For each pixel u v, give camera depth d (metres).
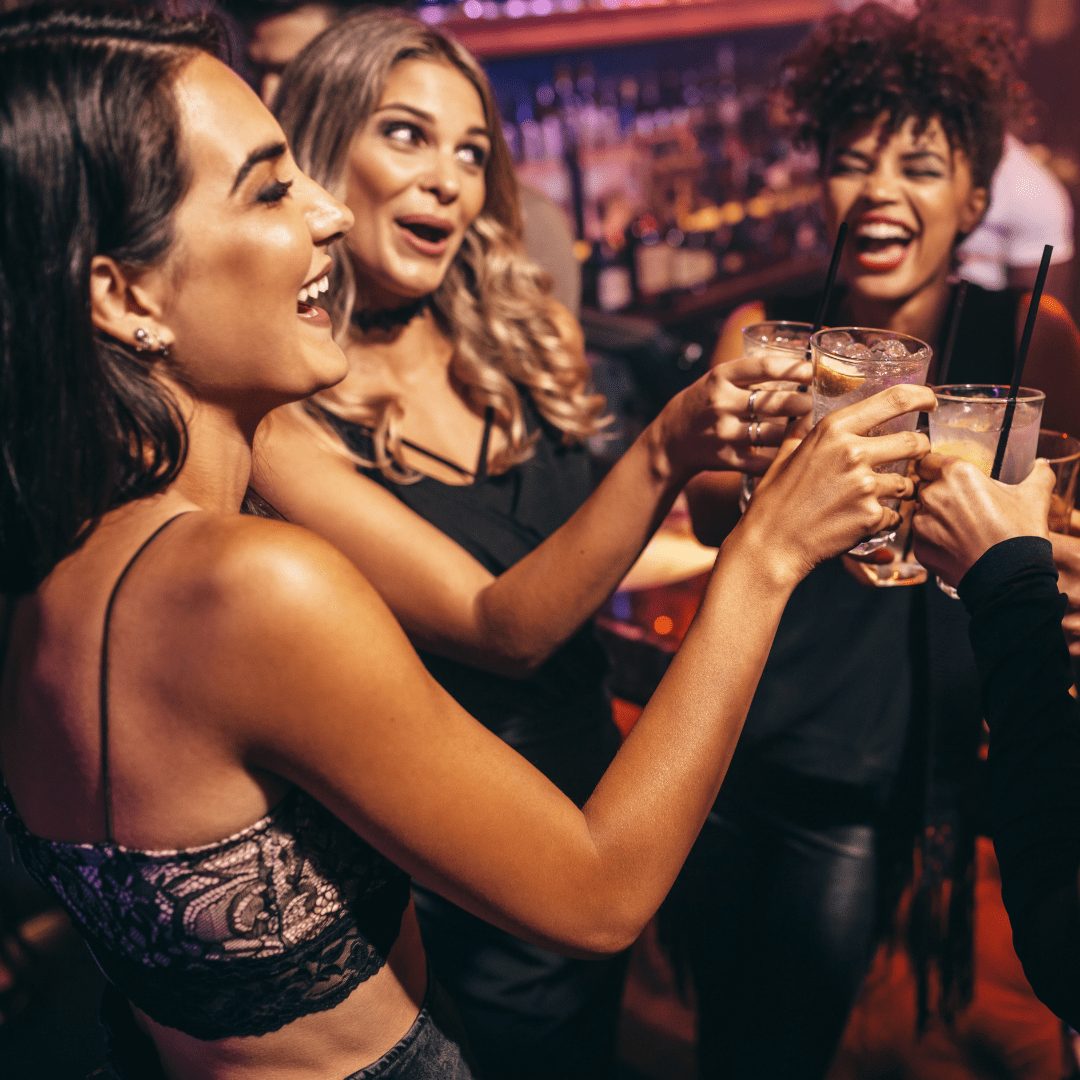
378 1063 0.92
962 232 1.62
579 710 1.64
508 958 1.56
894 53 1.45
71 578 0.78
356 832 0.82
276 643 0.72
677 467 1.27
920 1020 1.65
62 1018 2.13
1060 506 1.14
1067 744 0.81
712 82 4.81
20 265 0.70
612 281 4.22
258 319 0.79
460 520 1.61
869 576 1.24
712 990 1.71
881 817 1.55
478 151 1.55
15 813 0.85
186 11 0.81
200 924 0.79
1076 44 5.12
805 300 1.70
